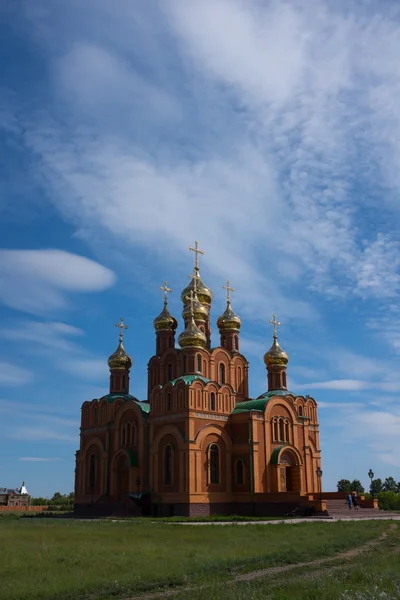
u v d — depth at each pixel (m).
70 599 16.20
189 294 77.12
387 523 44.88
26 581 17.92
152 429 65.31
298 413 73.56
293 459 66.44
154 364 77.00
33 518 62.97
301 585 16.50
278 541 30.09
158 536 33.69
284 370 75.69
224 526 42.75
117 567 20.73
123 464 69.75
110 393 78.69
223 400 65.62
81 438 77.81
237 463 63.84
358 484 137.50
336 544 28.52
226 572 20.41
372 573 18.05
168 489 61.78
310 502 56.31
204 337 68.62
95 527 42.19
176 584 18.31
